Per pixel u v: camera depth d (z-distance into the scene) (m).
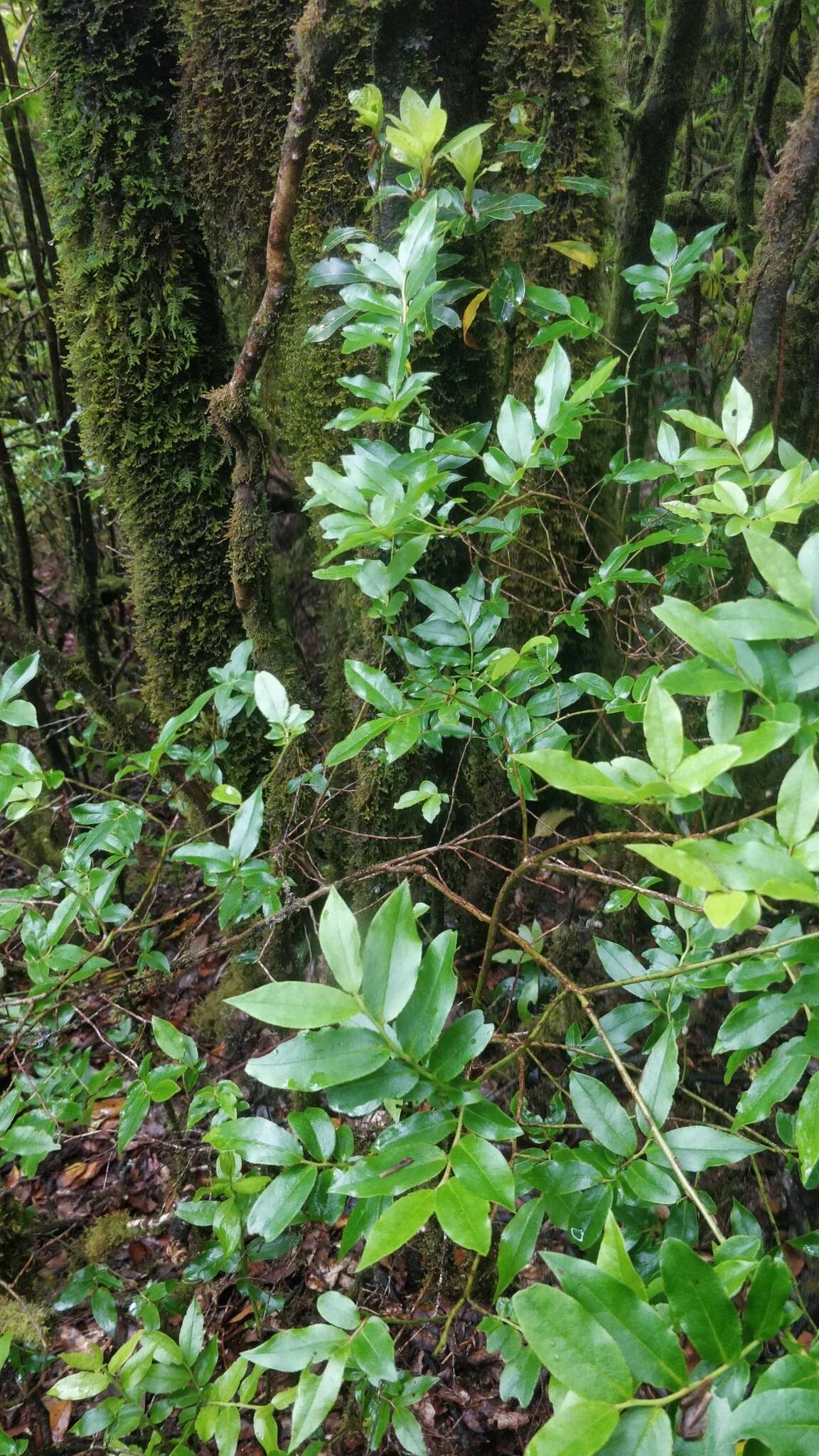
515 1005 1.89
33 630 3.23
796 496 0.79
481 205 1.33
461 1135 0.62
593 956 1.96
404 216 1.60
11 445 3.68
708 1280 0.50
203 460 2.14
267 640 1.96
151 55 1.88
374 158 1.54
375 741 1.76
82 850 1.25
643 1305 0.49
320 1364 1.33
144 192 1.94
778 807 0.57
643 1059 1.74
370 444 1.09
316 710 2.38
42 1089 1.30
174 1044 1.12
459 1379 1.55
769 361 1.67
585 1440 0.45
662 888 1.77
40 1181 2.15
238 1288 1.42
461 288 1.39
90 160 1.92
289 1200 0.75
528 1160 0.95
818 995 0.63
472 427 1.09
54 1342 1.71
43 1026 1.47
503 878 2.05
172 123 1.94
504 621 1.94
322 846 2.18
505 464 1.04
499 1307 0.91
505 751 1.19
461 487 1.83
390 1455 1.44
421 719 1.12
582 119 1.64
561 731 1.14
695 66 1.95
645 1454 0.46
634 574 1.21
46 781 1.14
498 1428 1.48
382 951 0.61
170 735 1.25
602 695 1.17
